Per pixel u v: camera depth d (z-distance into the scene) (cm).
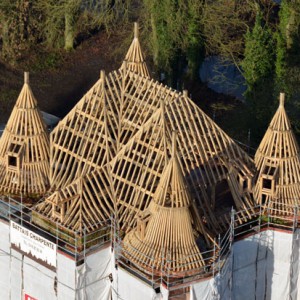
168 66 16388
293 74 13988
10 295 11144
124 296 10069
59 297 10494
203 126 10538
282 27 16162
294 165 10594
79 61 18338
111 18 17812
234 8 17062
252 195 10638
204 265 9625
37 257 10481
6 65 18012
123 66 11125
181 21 16062
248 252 10544
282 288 10906
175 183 9400
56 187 10838
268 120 13688
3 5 18025
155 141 10281
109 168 10506
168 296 9562
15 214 10694
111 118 10812
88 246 10162
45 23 18362
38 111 10938
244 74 15050
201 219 10056
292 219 10550
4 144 10981
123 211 10325
